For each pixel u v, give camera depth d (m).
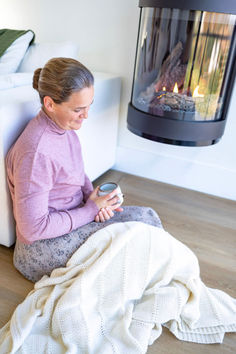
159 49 1.47
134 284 1.06
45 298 1.06
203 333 1.07
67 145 1.08
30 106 1.18
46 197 1.01
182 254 1.15
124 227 1.12
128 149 2.15
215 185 1.99
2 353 0.92
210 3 1.26
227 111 1.55
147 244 1.09
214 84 1.47
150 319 1.05
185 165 2.02
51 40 2.14
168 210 1.81
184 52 1.42
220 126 1.54
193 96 1.49
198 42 1.38
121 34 1.92
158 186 2.08
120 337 0.98
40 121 1.00
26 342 0.95
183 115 1.49
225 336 1.08
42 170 0.97
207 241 1.57
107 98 1.85
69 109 0.94
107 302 1.05
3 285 1.20
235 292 1.26
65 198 1.16
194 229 1.66
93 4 1.92
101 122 1.86
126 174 2.21
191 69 1.44
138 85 1.62
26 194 0.97
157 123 1.51
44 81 0.92
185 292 1.11
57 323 0.98
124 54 1.95
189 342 1.05
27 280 1.23
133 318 1.06
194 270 1.15
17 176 0.98
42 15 2.10
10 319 1.07
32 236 1.03
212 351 1.03
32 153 0.96
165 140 1.54
